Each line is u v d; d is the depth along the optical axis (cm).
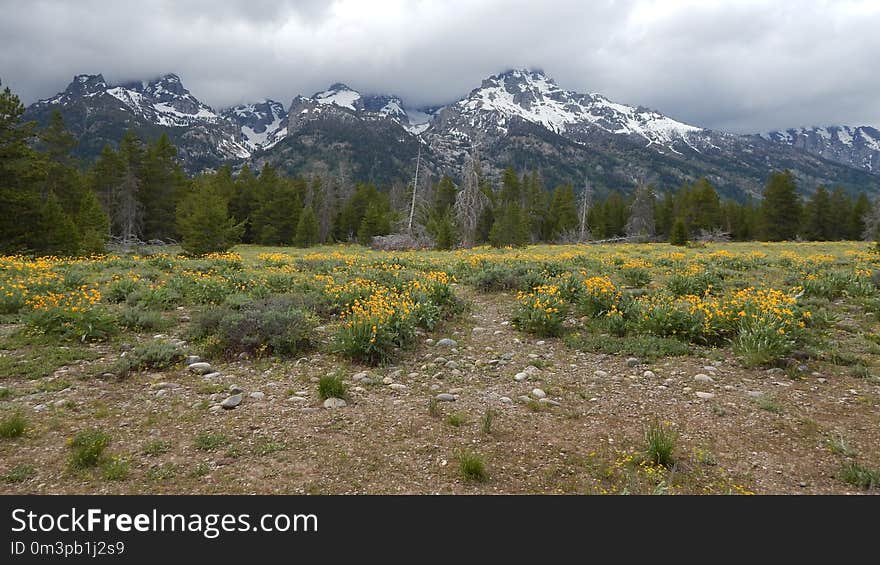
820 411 609
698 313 927
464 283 1593
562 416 600
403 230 5397
